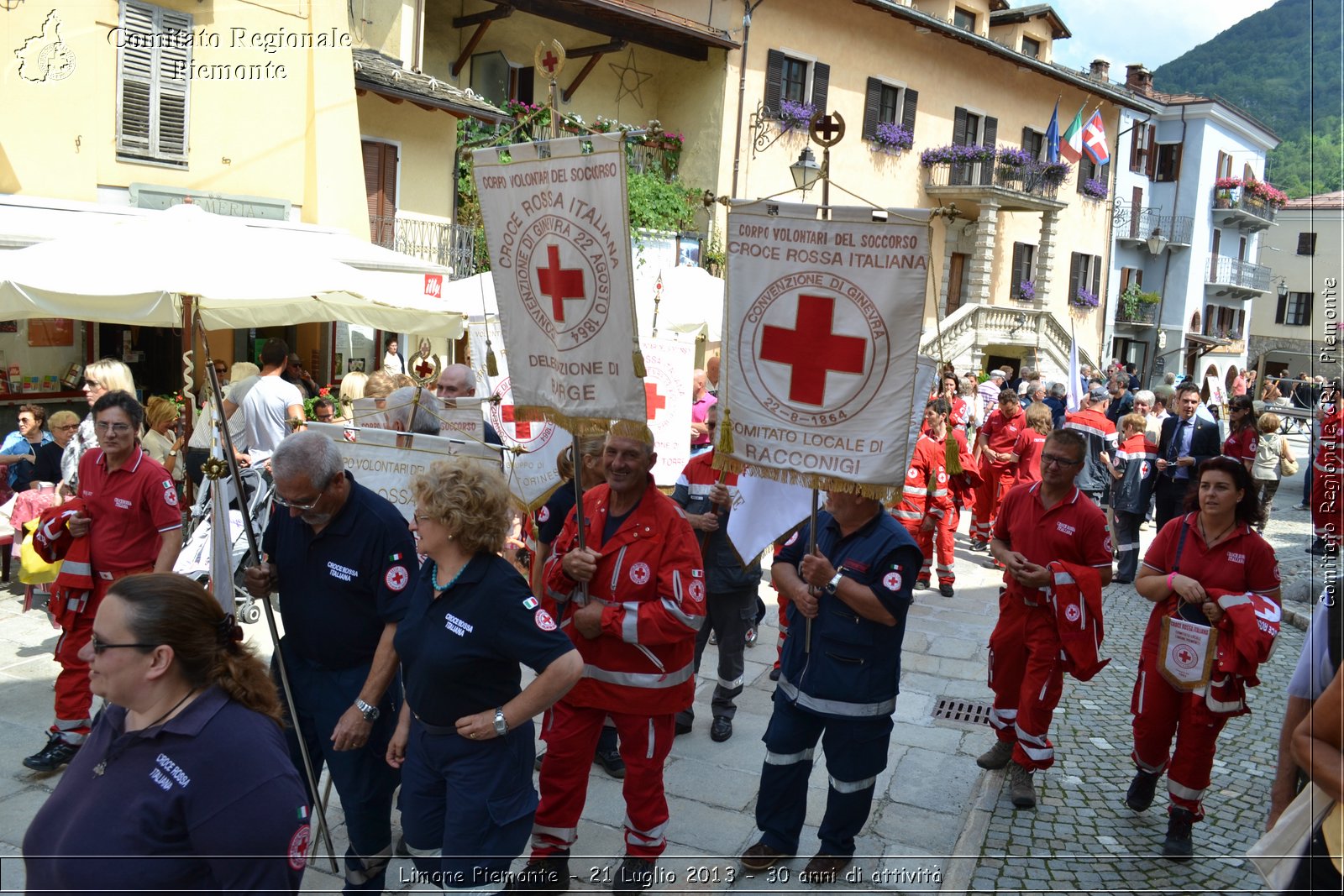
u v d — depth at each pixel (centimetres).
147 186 1234
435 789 346
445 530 328
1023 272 3102
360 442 523
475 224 1789
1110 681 748
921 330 372
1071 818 511
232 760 233
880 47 2536
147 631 231
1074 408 1316
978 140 2906
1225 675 457
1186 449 1059
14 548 795
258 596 387
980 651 815
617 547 415
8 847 436
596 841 470
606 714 420
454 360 1755
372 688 368
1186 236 3503
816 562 412
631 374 376
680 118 2247
